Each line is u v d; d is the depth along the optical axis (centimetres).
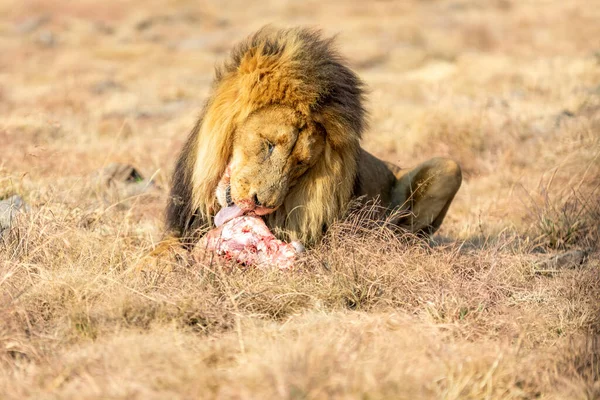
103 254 1028
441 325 869
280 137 980
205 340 817
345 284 970
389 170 1306
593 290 1009
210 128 1027
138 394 676
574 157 1709
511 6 5862
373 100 2448
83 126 2234
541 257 1177
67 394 682
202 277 946
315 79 1000
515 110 2219
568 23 4722
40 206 1196
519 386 752
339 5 6084
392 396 666
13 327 820
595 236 1315
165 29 4997
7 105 2573
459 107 2289
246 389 673
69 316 847
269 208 991
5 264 961
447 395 703
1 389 709
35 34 4556
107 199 1359
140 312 861
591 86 2588
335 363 706
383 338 799
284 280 970
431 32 4744
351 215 1073
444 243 1206
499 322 905
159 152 1828
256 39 1051
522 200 1471
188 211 1091
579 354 799
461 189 1675
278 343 782
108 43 4466
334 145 1033
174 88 2998
